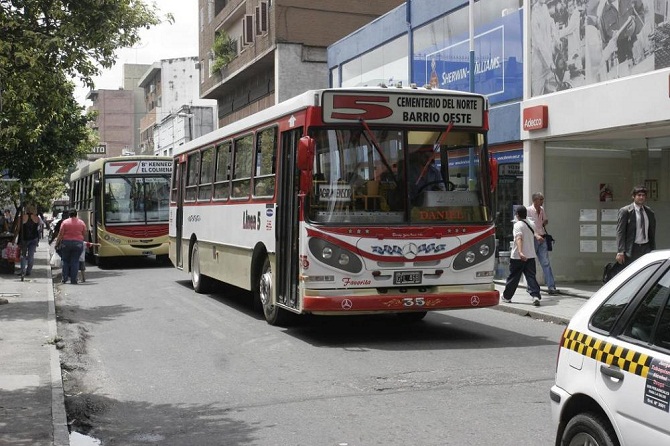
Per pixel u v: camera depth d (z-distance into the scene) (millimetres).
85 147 30109
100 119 107625
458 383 8648
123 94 108250
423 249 11141
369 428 6934
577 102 16297
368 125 11070
